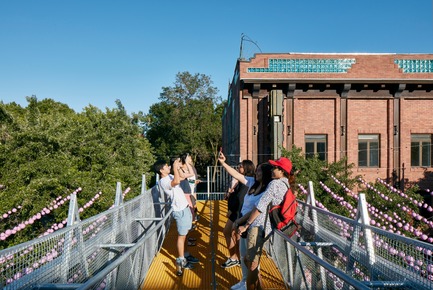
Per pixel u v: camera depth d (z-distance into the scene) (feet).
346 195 47.19
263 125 59.67
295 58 59.26
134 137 64.59
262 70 59.16
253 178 18.42
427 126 60.44
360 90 60.08
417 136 61.26
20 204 37.58
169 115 176.24
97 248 17.31
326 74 59.11
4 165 41.91
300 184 45.37
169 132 176.24
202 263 22.82
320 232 21.38
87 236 16.89
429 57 59.88
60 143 45.70
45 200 38.47
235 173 17.81
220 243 27.68
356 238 16.74
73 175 41.50
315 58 59.36
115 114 62.95
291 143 59.62
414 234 40.42
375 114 60.39
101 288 14.01
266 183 15.47
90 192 41.45
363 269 15.84
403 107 60.03
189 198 25.93
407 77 59.52
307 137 60.49
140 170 61.00
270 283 19.43
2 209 36.19
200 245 27.20
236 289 16.89
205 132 165.07
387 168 60.18
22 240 35.86
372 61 59.52
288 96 59.57
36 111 51.29
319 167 48.91
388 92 60.29
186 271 21.30
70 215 16.20
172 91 180.96
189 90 180.96
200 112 171.83
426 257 11.82
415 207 45.52
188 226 20.66
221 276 20.35
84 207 38.99
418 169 60.18
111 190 43.93
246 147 59.88
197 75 184.65
